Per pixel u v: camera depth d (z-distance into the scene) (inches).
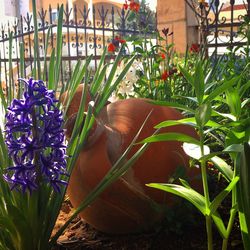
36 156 50.5
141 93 117.6
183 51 219.5
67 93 69.1
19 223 51.6
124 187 62.9
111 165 62.6
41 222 55.4
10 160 56.0
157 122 68.2
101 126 65.4
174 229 65.1
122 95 123.0
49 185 55.6
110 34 255.6
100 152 63.4
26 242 53.9
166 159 65.8
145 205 64.5
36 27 68.3
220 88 48.7
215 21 185.5
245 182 45.6
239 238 63.8
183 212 65.6
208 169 86.0
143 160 64.6
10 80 67.0
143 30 142.0
